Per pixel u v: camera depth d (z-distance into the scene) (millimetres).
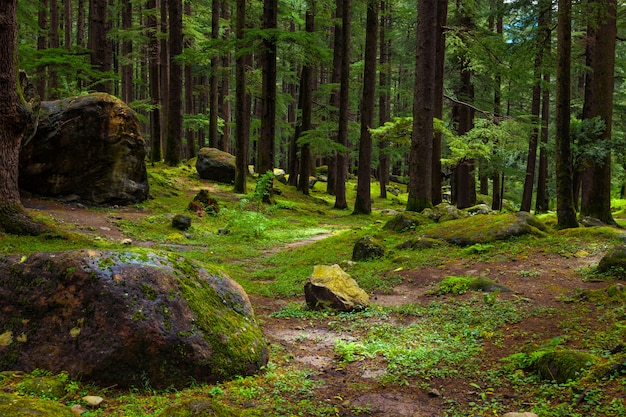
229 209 19938
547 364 4410
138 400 3762
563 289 7629
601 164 14492
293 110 44156
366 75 22734
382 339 5980
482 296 7590
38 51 18594
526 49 16031
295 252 13414
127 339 4070
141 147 17406
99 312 4164
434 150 20359
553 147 19125
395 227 14055
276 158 54812
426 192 15445
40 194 15133
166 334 4207
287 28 42938
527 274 8570
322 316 7148
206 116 34125
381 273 9922
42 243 8922
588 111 20906
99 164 16047
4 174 9008
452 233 12016
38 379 3721
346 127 25281
